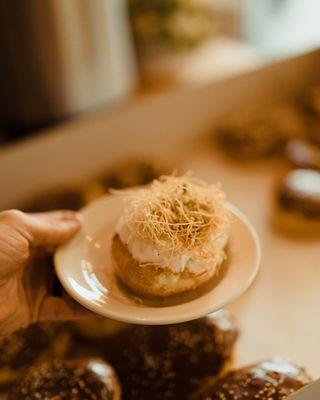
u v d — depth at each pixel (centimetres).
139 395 42
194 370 42
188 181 38
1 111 83
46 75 76
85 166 62
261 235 55
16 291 41
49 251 43
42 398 39
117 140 63
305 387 32
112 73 83
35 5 69
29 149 57
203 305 32
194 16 92
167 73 93
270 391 36
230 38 113
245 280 33
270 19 110
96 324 46
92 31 76
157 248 34
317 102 69
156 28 88
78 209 58
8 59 76
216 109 70
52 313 43
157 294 34
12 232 37
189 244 34
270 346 42
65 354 46
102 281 36
